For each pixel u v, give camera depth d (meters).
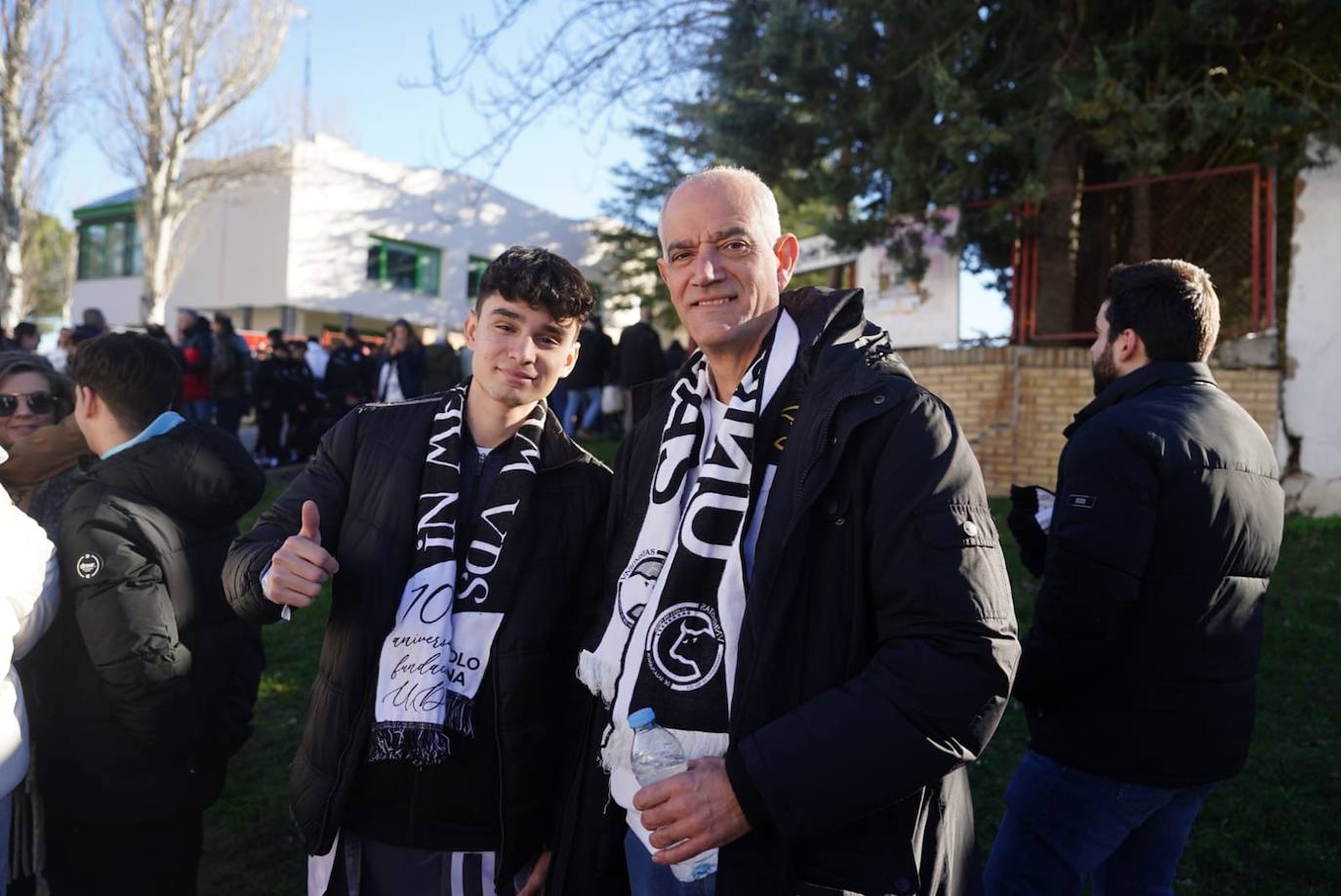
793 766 1.37
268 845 3.53
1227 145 7.84
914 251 8.38
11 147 18.22
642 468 1.89
